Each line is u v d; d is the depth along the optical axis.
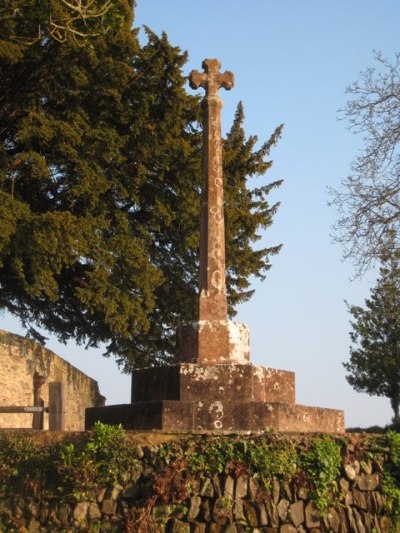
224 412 9.64
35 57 19.36
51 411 11.43
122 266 20.58
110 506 8.91
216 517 8.69
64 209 21.59
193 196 21.92
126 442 9.19
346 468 9.38
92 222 20.05
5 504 9.27
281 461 9.05
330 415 10.98
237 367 10.00
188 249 22.81
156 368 10.32
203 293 10.66
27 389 19.23
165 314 23.17
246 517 8.75
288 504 8.93
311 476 9.12
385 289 25.55
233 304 23.17
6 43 18.30
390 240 15.64
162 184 22.22
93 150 20.44
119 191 21.08
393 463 9.75
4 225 17.69
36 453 9.49
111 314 20.19
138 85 21.69
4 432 9.80
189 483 8.86
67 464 9.16
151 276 20.59
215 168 11.06
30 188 21.30
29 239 18.11
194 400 9.80
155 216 22.16
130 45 20.77
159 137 21.33
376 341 31.75
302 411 10.34
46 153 21.02
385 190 15.77
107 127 20.97
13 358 18.86
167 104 21.58
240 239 23.09
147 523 8.62
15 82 20.22
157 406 9.65
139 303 20.56
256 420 9.67
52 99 20.88
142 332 22.39
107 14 12.05
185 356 10.52
